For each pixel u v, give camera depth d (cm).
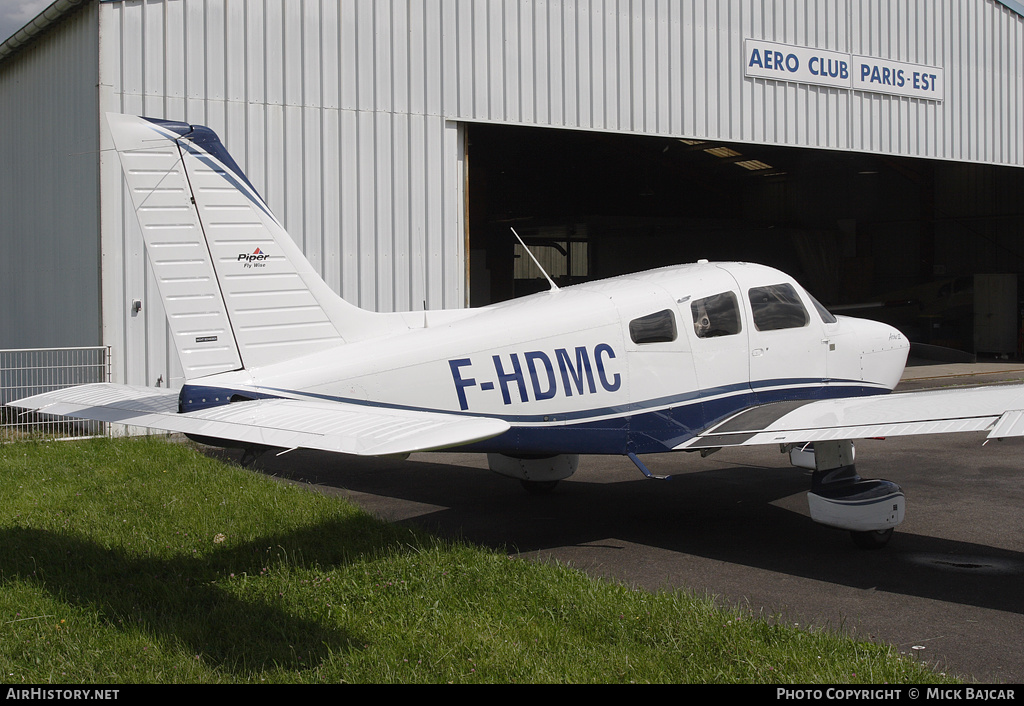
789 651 388
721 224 2809
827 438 561
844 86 1555
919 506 724
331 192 1102
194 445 959
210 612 447
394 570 509
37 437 977
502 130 1823
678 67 1370
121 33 985
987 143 1762
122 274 998
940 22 1677
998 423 491
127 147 522
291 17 1072
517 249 2927
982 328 2192
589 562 568
